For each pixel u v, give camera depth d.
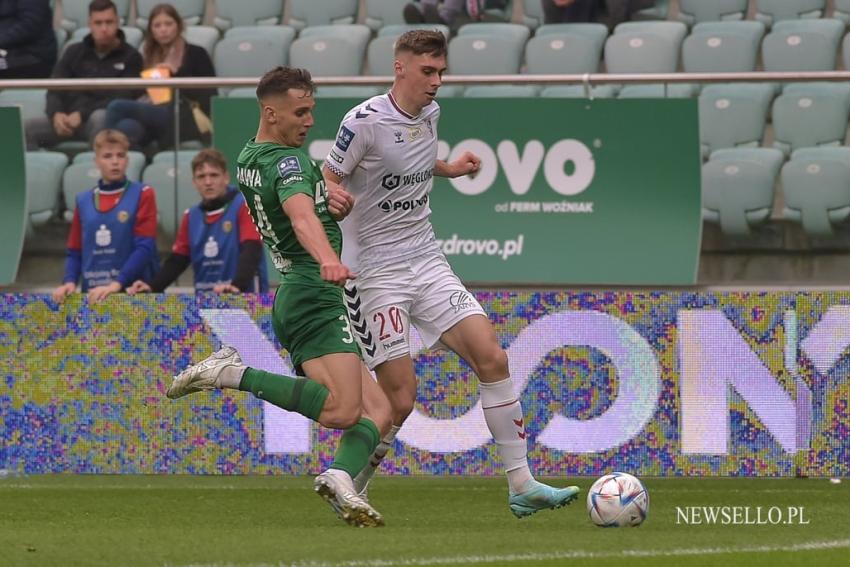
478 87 27.92
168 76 32.97
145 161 28.27
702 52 37.19
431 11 40.38
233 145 28.12
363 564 14.48
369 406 18.70
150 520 20.17
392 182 20.14
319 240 16.84
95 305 26.58
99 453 26.58
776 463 25.52
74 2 43.75
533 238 27.33
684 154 26.97
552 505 19.84
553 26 38.62
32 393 26.75
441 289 20.36
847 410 25.42
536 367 25.94
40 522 19.92
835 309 25.38
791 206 27.02
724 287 27.14
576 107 27.17
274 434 26.17
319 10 43.09
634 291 26.56
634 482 19.14
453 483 26.31
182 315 26.36
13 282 28.59
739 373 25.53
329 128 27.66
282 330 18.25
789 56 37.25
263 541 16.64
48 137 28.38
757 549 16.31
